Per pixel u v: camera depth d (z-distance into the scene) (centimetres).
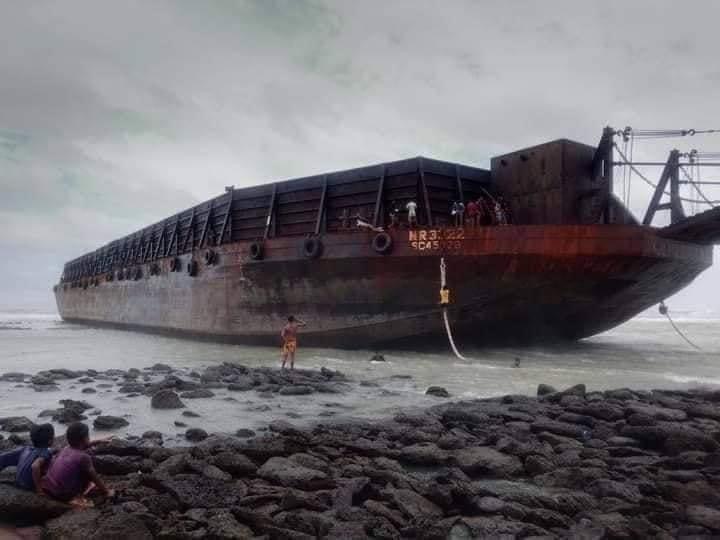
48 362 2512
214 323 3397
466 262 2341
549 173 2606
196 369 2180
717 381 1756
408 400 1480
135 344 3462
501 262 2291
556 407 1256
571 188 2564
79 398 1530
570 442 970
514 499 704
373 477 781
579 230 2219
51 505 646
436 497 690
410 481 748
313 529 602
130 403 1452
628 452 912
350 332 2717
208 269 3459
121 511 634
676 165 2512
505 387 1681
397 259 2470
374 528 611
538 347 2830
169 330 4012
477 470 845
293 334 2077
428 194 2697
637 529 601
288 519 616
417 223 2648
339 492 699
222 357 2659
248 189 3422
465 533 607
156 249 4591
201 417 1277
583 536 582
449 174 2781
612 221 2562
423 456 883
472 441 1003
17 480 689
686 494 705
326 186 2981
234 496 700
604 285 2342
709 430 1030
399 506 670
